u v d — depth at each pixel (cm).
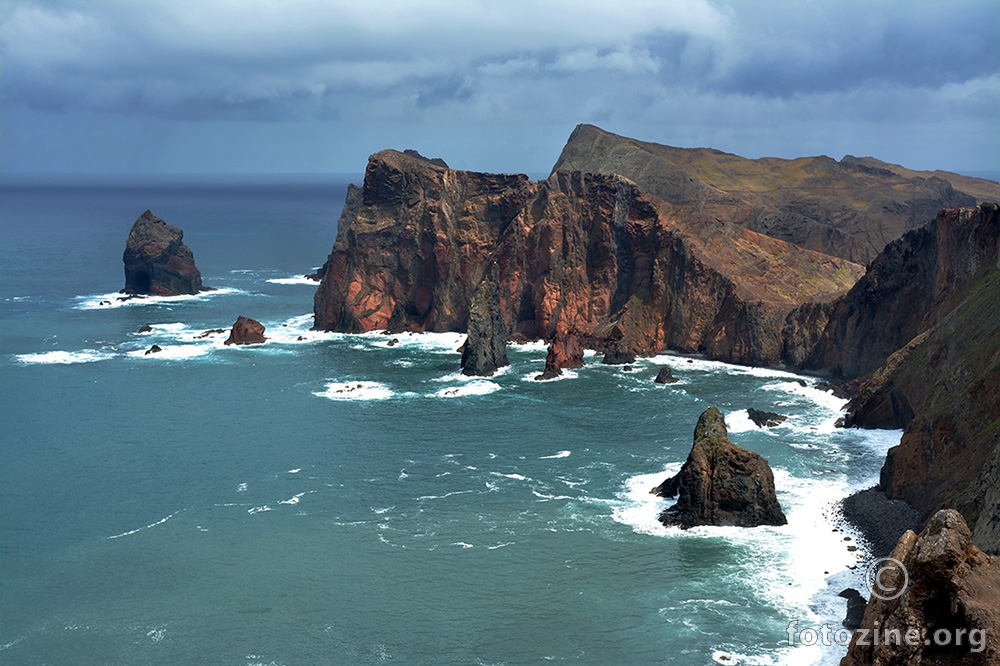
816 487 10925
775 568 8919
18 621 8131
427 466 11850
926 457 9894
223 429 13400
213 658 7569
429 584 8719
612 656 7488
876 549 9250
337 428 13462
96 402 14812
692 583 8650
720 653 7481
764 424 13400
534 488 11062
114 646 7750
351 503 10631
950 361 10956
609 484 11194
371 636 7856
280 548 9481
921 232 14962
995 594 4412
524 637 7800
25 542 9644
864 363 15700
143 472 11631
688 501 10019
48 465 11856
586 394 15400
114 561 9225
